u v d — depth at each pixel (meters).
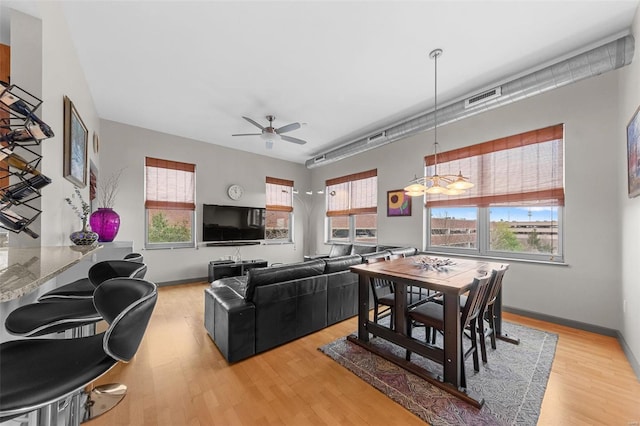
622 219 2.46
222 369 2.12
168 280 4.83
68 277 2.26
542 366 2.11
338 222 6.43
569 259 2.90
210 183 5.40
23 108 1.12
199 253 5.20
